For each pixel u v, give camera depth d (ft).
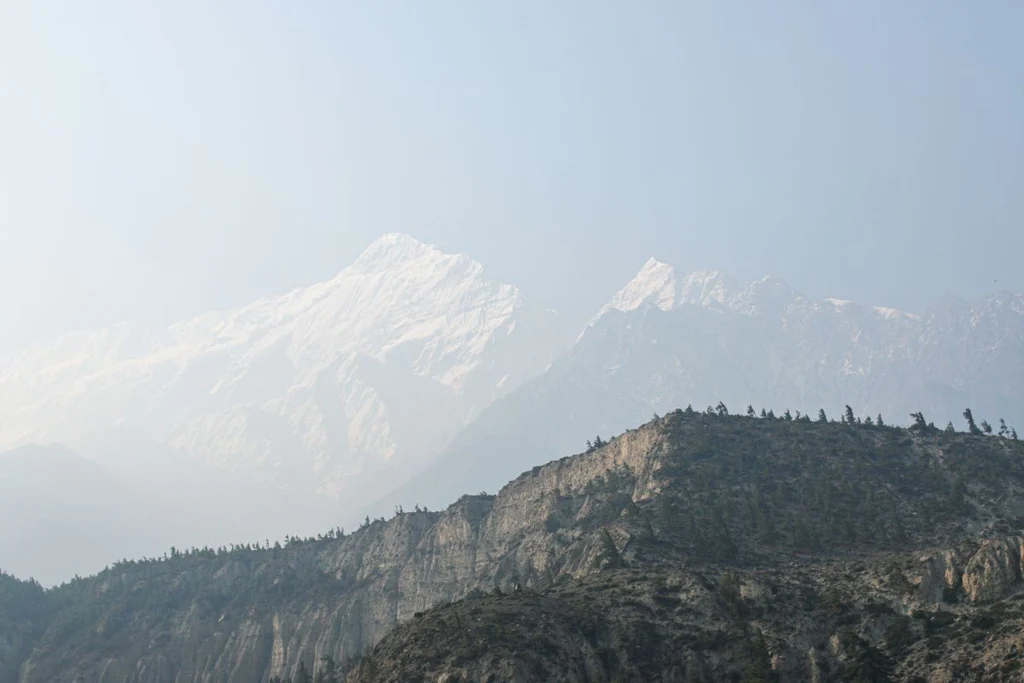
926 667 647.15
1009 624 650.43
